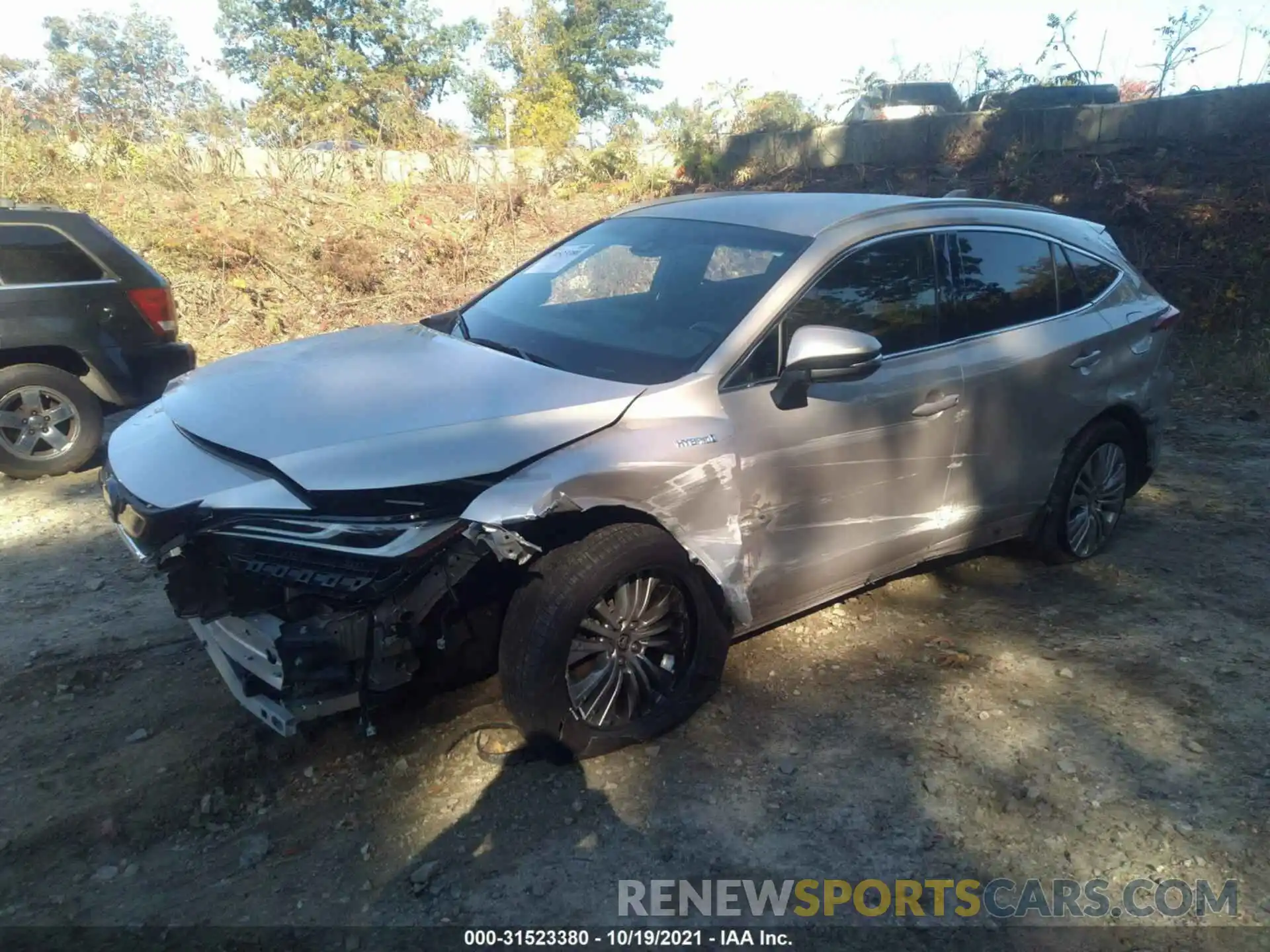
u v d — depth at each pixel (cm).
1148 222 1150
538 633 319
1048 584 500
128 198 1201
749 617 366
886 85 1709
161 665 405
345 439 312
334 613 294
